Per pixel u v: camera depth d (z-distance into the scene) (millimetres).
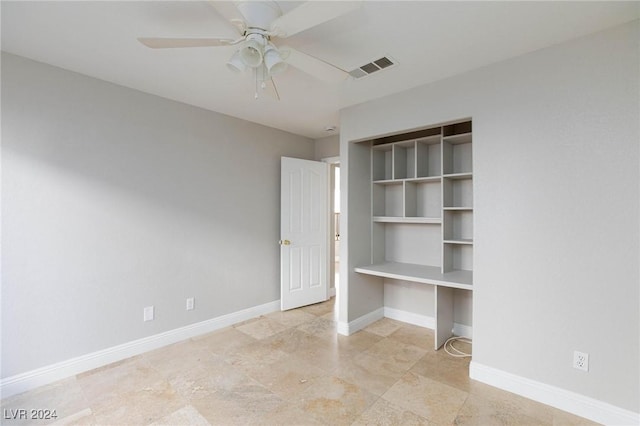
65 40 1964
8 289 2123
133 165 2701
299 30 1519
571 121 1927
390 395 2115
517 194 2127
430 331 3275
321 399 2068
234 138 3475
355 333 3217
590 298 1867
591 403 1860
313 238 4215
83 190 2436
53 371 2285
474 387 2213
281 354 2723
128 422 1844
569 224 1935
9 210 2127
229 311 3428
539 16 1692
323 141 4406
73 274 2389
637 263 1728
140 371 2428
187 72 2395
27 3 1593
